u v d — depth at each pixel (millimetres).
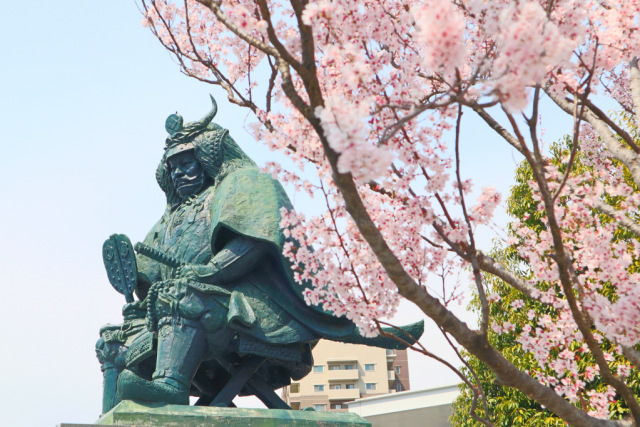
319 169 4512
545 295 4977
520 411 11023
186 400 6461
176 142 8117
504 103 3250
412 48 4758
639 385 9195
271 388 7641
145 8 7168
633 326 3996
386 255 3619
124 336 7945
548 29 3129
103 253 8188
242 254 7082
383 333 4367
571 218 5125
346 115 2941
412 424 21219
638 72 5727
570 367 5062
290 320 7156
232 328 6867
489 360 3908
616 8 4598
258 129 4703
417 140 4320
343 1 4324
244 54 6941
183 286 6852
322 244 4590
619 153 5066
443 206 4246
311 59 3410
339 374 44656
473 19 4766
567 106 4891
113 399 7949
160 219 8516
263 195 7410
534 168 3697
